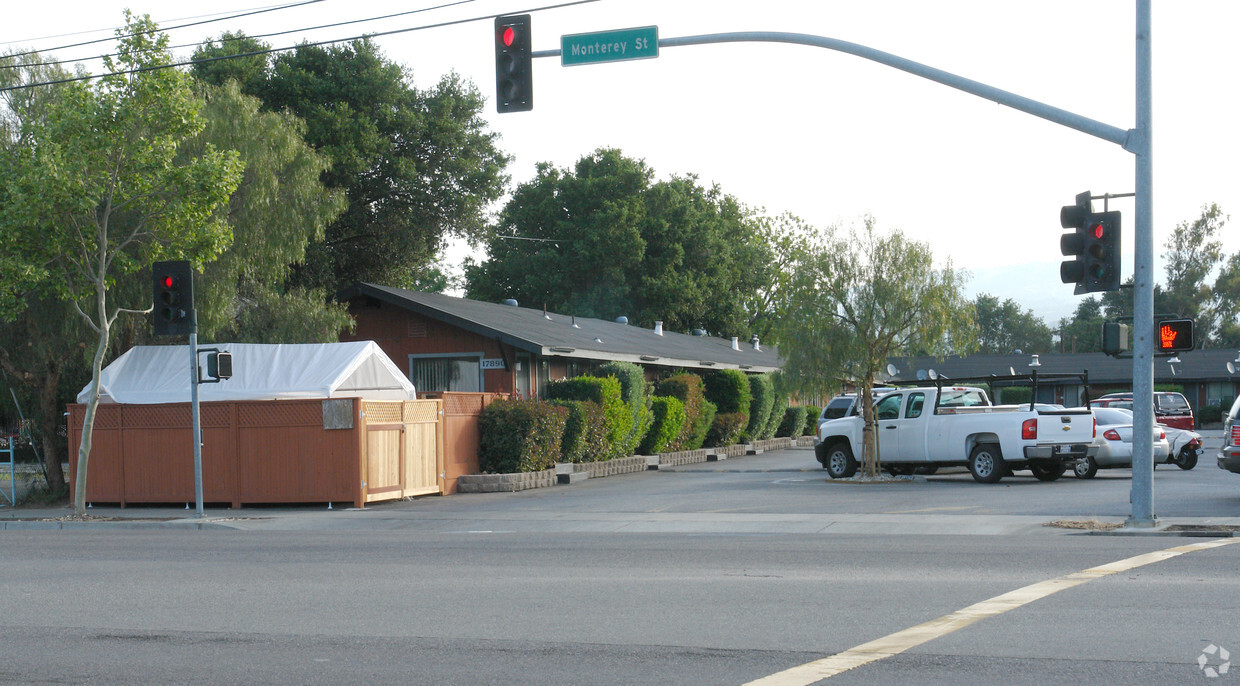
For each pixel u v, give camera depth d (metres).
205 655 8.62
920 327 27.55
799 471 32.50
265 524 20.78
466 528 19.61
